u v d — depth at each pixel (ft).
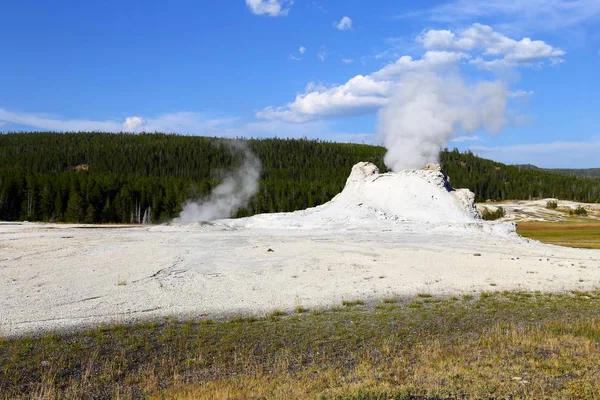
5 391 40.42
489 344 50.44
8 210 298.56
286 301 73.15
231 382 41.29
